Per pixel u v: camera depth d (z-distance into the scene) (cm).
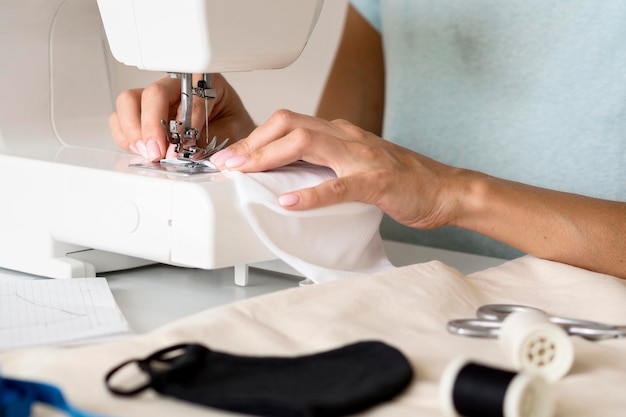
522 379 53
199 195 93
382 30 185
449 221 108
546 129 163
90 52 128
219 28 99
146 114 115
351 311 75
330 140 102
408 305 79
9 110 117
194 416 53
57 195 104
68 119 125
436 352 67
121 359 61
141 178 98
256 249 99
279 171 103
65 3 120
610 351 71
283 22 106
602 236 106
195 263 95
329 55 212
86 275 106
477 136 171
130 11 103
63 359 61
